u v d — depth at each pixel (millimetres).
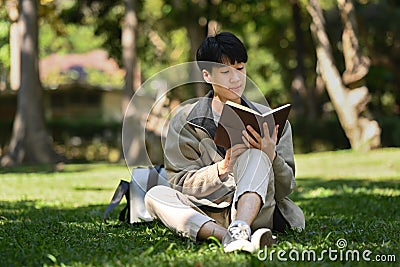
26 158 23688
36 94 23859
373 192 10984
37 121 23875
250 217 4410
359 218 7023
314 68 33844
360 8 27344
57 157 24266
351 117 23484
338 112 23766
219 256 4168
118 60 30906
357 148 23391
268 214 4863
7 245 4781
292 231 5234
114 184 14148
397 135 27406
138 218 5902
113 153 33625
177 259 4109
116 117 37500
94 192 12133
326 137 28922
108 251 4461
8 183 14578
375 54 28094
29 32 23688
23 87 23734
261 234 4320
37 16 23906
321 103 34594
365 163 18359
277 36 34062
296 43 30953
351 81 23516
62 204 9539
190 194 4938
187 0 26312
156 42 33250
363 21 27797
